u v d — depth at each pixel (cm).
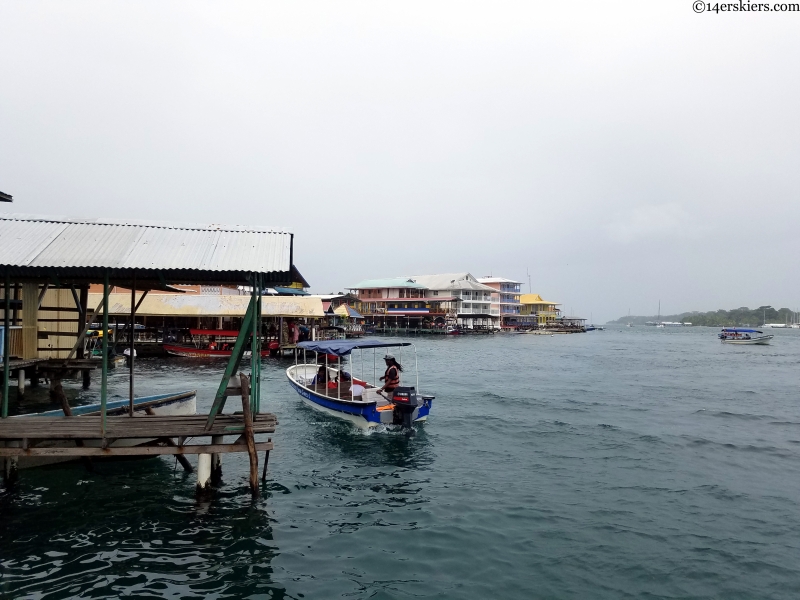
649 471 1321
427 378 3216
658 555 873
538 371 3672
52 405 1831
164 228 1087
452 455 1441
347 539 910
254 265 955
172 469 1216
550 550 887
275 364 3619
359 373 3469
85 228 1052
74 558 814
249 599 722
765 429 1842
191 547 860
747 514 1049
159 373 3033
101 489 1088
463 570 816
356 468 1306
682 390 2808
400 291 9356
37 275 1135
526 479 1246
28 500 1024
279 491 1120
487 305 10175
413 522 988
